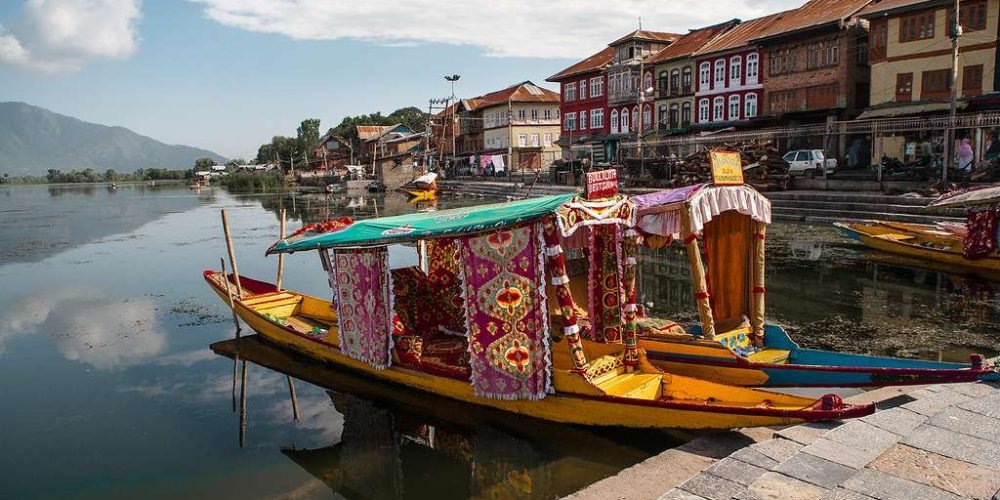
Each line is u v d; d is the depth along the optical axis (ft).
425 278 38.04
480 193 175.22
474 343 27.78
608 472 24.30
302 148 380.58
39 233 106.83
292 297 45.91
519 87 219.00
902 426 21.80
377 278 32.01
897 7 99.81
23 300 57.00
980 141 86.69
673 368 30.14
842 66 114.52
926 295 48.37
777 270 58.95
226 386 35.35
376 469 25.75
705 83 145.07
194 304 54.03
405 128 276.82
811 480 18.35
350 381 35.24
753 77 133.69
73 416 31.60
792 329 41.01
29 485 24.97
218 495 24.16
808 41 120.06
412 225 30.86
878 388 26.35
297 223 118.32
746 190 29.63
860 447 20.30
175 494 24.26
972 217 54.34
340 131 338.75
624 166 132.16
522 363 26.66
